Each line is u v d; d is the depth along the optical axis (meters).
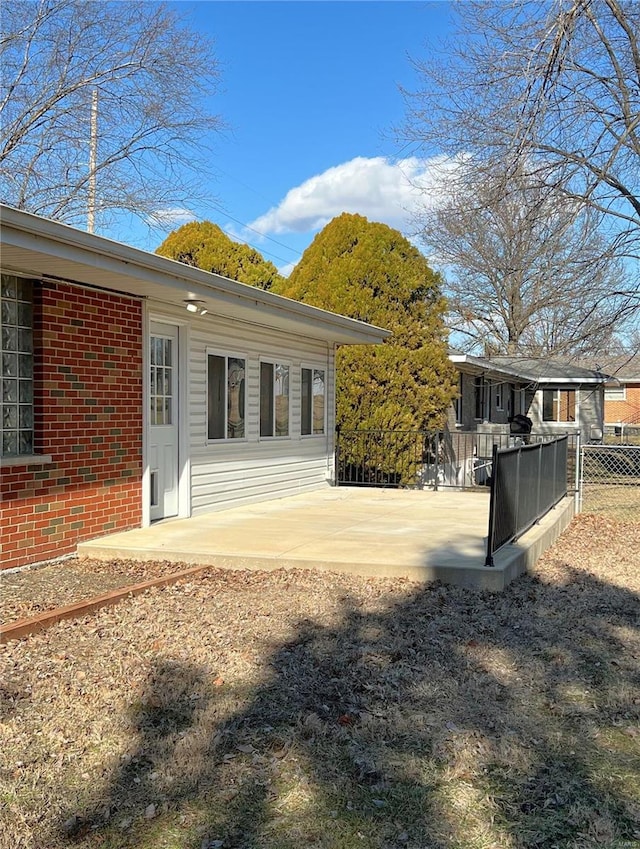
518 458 7.58
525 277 19.70
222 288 8.27
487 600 5.91
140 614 5.34
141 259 6.73
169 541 7.59
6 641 4.70
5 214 5.09
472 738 3.48
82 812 2.84
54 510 7.04
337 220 15.83
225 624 5.13
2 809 2.84
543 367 27.80
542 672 4.37
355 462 15.39
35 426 6.86
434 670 4.34
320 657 4.52
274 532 8.27
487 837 2.71
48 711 3.70
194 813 2.84
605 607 5.86
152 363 8.82
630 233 15.30
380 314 15.17
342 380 15.45
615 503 13.35
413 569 6.41
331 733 3.51
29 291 6.82
